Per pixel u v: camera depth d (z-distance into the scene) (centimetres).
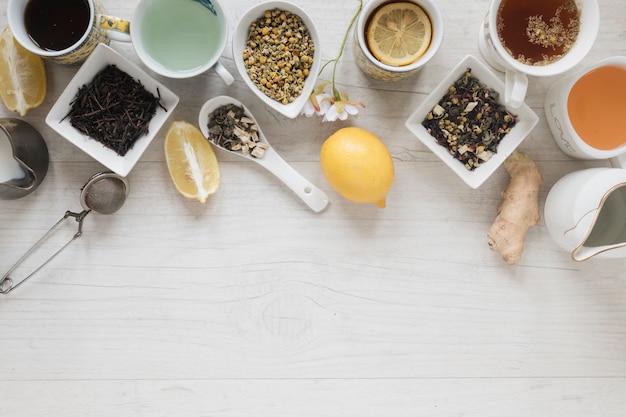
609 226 65
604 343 71
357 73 68
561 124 65
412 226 70
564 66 62
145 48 63
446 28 67
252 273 70
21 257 68
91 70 63
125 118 65
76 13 62
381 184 64
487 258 70
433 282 71
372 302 71
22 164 63
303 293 70
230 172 69
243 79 64
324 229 70
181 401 70
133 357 70
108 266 69
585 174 64
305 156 69
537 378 71
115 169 64
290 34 64
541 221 70
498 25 63
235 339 70
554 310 71
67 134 64
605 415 71
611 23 68
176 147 66
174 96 64
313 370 71
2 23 67
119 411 70
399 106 68
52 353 70
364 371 71
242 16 62
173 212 69
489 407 71
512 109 65
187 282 70
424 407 71
